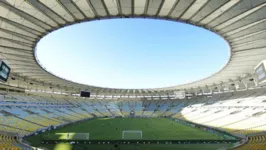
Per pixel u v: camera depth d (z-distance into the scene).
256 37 20.92
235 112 43.09
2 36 20.61
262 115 34.97
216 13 16.34
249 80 45.16
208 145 27.11
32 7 15.23
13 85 49.94
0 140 23.38
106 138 31.73
